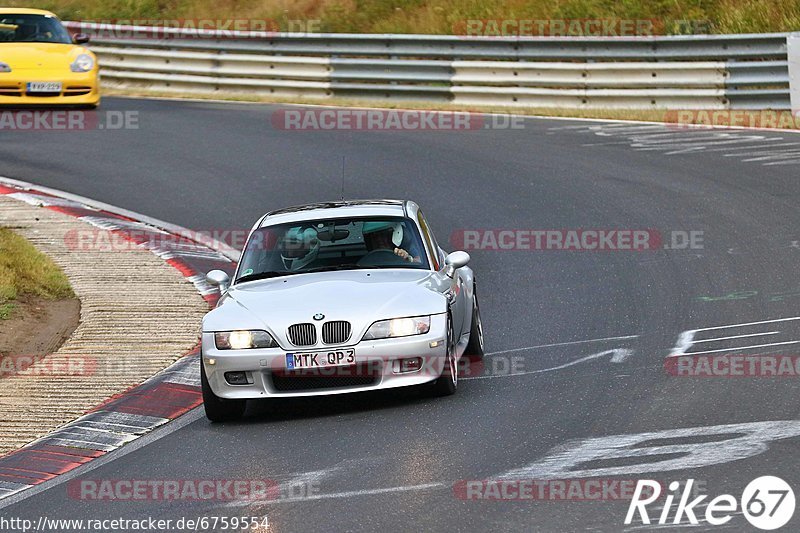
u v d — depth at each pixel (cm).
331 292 2278
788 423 1888
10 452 2155
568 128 5472
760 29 6806
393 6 8044
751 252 3391
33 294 3222
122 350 2778
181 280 3434
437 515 1575
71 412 2362
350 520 1586
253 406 2411
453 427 2039
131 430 2244
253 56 6806
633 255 3488
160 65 7188
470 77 6191
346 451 1952
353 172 4822
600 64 5862
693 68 5650
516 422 2036
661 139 5084
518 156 4947
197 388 2506
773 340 2505
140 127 5894
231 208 4403
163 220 4262
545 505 1580
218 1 8606
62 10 9238
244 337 2197
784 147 4744
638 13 7238
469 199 4322
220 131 5775
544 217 4022
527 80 6047
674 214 3906
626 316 2884
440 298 2266
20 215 4200
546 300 3122
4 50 5828
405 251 2480
